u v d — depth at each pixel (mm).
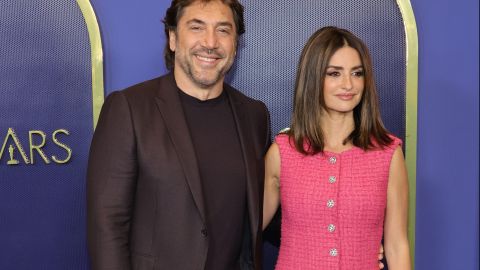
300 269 1687
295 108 1769
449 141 2242
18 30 2094
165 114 1599
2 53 2092
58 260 2164
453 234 2256
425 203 2264
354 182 1667
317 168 1705
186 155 1565
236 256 1696
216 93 1721
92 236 1505
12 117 2109
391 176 1699
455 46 2219
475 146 2242
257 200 1688
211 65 1656
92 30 2104
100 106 2121
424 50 2223
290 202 1716
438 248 2271
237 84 2217
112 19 2152
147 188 1563
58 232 2158
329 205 1653
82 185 2154
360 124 1728
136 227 1576
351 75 1691
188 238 1550
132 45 2164
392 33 2189
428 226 2260
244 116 1768
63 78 2115
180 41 1686
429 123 2242
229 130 1718
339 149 1729
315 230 1677
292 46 2207
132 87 1647
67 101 2121
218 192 1630
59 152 2139
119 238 1502
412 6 2213
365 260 1661
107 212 1498
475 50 2217
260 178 1731
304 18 2197
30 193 2137
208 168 1632
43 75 2109
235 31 1748
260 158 1760
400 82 2197
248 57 2211
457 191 2260
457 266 2258
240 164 1688
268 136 1868
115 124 1554
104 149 1541
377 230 1688
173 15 1732
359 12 2193
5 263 2139
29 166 2133
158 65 2172
